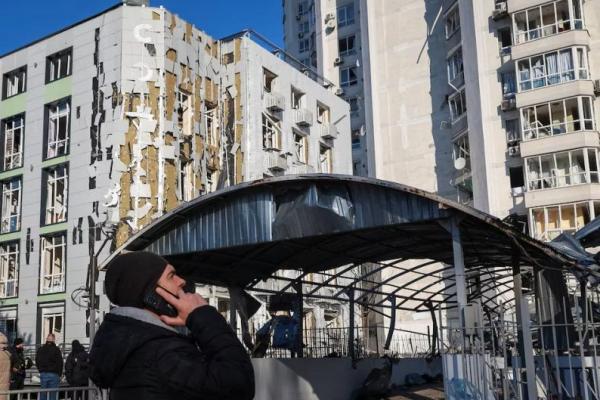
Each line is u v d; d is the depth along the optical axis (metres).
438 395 15.45
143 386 1.96
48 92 30.47
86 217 27.56
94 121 28.31
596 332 12.38
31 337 28.31
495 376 9.48
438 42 43.03
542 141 34.47
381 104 44.25
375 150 43.62
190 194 29.58
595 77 35.25
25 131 30.97
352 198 11.46
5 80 32.38
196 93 30.92
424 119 42.66
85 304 26.72
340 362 15.69
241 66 33.09
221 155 32.16
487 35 38.12
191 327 2.06
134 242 13.09
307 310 32.06
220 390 1.93
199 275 14.52
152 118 28.14
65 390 8.48
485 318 19.06
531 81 35.66
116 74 28.23
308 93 37.81
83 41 29.59
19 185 31.02
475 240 12.89
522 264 16.03
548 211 33.75
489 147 36.97
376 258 15.40
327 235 12.59
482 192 37.00
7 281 30.19
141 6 29.12
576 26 35.53
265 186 12.17
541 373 11.56
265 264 14.84
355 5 52.41
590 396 10.38
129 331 2.04
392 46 44.69
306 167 36.19
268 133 34.00
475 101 38.09
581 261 11.42
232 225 12.46
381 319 36.34
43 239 29.27
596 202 32.91
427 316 36.22
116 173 27.25
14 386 15.12
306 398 14.29
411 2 44.50
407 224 10.95
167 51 29.31
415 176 42.25
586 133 33.47
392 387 17.28
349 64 51.75
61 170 29.64
